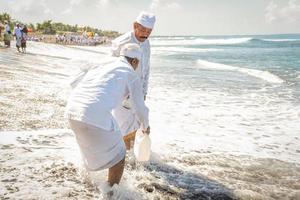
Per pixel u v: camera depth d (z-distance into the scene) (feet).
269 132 25.98
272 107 35.65
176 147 20.47
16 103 26.94
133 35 15.42
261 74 67.21
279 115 31.99
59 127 21.65
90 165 11.87
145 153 14.05
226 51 189.26
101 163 11.72
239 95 43.09
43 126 21.54
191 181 15.26
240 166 17.98
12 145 17.53
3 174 13.87
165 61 107.45
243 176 16.55
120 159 12.00
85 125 11.18
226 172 16.90
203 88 48.32
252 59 120.67
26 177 13.73
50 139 19.04
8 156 15.92
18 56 74.28
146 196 13.20
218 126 27.12
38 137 19.22
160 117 29.32
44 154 16.47
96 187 13.25
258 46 256.93
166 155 18.60
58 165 15.11
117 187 12.46
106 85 11.27
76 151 17.10
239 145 22.17
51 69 56.44
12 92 31.27
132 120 14.87
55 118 23.76
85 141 11.58
